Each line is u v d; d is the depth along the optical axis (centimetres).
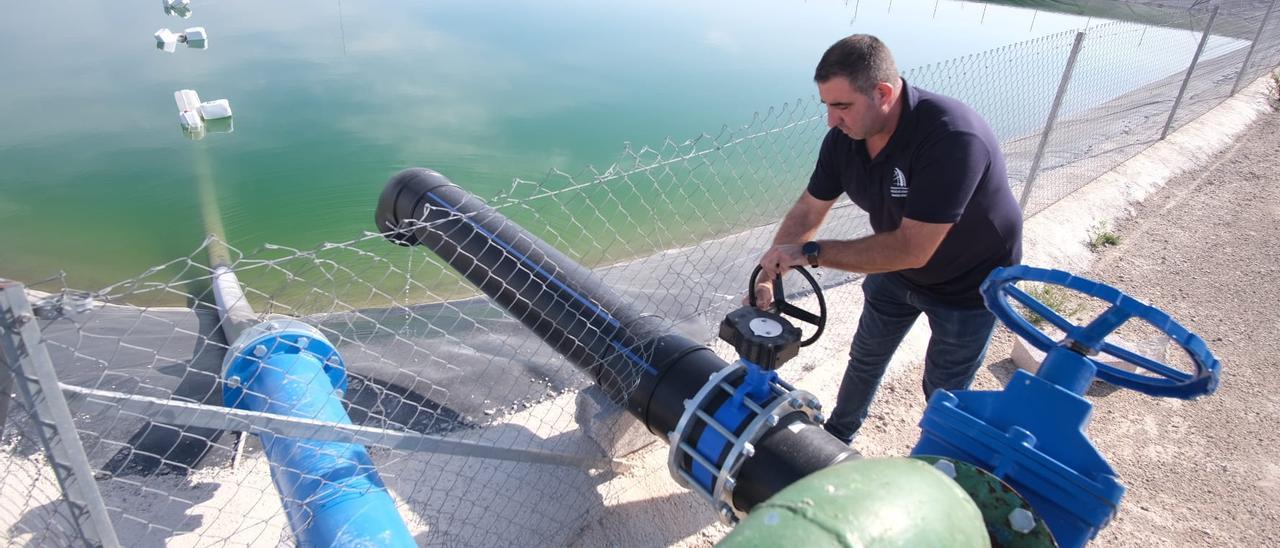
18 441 256
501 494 328
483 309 468
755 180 711
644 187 791
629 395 281
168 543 284
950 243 273
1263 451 409
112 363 377
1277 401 453
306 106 1062
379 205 368
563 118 1062
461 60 1339
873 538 106
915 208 247
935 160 243
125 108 1016
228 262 648
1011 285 200
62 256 663
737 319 227
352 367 389
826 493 112
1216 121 1015
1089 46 884
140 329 412
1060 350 167
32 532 260
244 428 209
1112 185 748
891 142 254
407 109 1070
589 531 317
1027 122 802
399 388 383
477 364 408
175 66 1214
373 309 454
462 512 316
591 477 345
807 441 231
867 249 255
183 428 335
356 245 632
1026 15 2358
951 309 295
